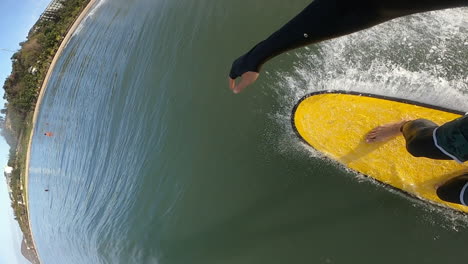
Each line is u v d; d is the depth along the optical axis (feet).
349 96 10.12
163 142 17.72
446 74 10.31
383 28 12.05
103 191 22.08
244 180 13.88
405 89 10.36
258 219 13.20
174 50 20.20
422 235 10.14
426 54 11.04
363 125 9.87
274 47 4.33
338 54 12.37
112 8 36.94
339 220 11.45
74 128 32.60
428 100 9.82
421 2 3.62
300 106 11.11
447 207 9.69
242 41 17.35
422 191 9.84
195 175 15.72
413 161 9.50
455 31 11.06
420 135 6.58
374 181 10.77
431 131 6.32
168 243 15.62
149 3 26.66
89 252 20.27
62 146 34.47
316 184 12.07
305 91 12.78
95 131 26.45
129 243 17.33
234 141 14.60
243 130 14.55
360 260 10.87
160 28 22.50
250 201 13.55
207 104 16.69
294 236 12.14
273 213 12.82
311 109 10.84
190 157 16.06
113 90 25.91
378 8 3.69
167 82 19.48
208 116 16.34
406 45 11.49
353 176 11.27
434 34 11.32
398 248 10.40
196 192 15.28
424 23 11.56
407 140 7.21
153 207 17.11
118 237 18.30
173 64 19.86
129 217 18.22
